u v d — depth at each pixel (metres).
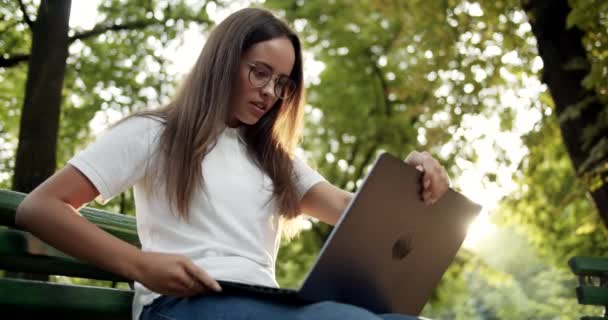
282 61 2.01
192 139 1.86
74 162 1.70
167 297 1.67
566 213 9.59
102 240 1.60
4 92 9.68
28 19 6.41
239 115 2.00
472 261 11.45
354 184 12.97
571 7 5.63
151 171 1.82
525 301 21.34
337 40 12.14
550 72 5.70
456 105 7.32
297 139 2.20
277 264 12.10
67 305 1.83
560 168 8.76
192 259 1.76
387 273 1.81
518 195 9.12
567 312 18.72
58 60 5.86
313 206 2.21
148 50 9.15
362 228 1.66
